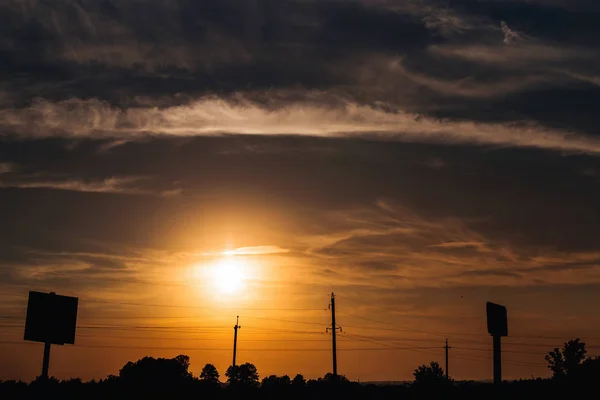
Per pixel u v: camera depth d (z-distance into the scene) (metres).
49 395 102.56
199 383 128.62
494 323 64.31
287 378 132.12
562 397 92.19
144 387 118.56
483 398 100.00
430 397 108.81
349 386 116.94
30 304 87.06
